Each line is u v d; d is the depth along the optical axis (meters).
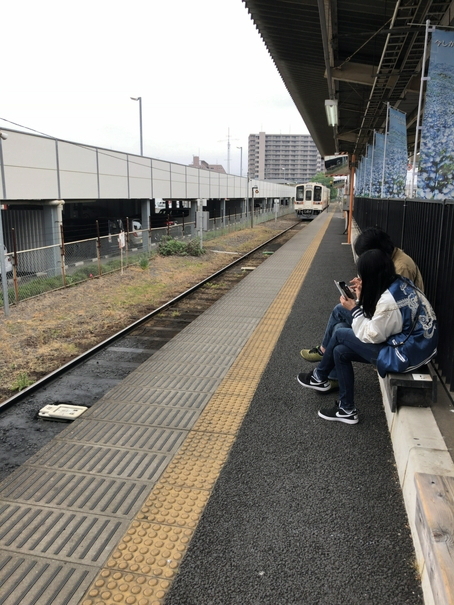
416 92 10.16
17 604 2.14
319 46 9.23
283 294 9.44
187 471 3.18
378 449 3.41
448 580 1.74
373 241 3.82
